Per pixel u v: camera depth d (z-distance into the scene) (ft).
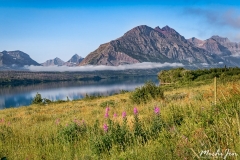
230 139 13.92
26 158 23.21
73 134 29.76
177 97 64.34
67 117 57.26
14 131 36.45
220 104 22.99
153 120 25.68
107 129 24.61
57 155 23.38
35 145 27.81
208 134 16.39
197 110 25.31
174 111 28.66
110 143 22.22
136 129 23.97
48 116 65.51
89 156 20.92
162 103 47.52
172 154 14.94
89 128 30.32
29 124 51.16
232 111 19.39
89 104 98.43
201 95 42.52
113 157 18.25
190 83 157.79
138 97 67.46
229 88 29.58
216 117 19.63
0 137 33.58
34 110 96.58
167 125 23.02
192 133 17.72
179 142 16.30
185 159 14.02
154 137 22.07
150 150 17.16
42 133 34.09
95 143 22.11
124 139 22.59
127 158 17.43
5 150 26.71
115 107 63.82
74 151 24.04
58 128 34.81
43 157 24.11
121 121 31.32
